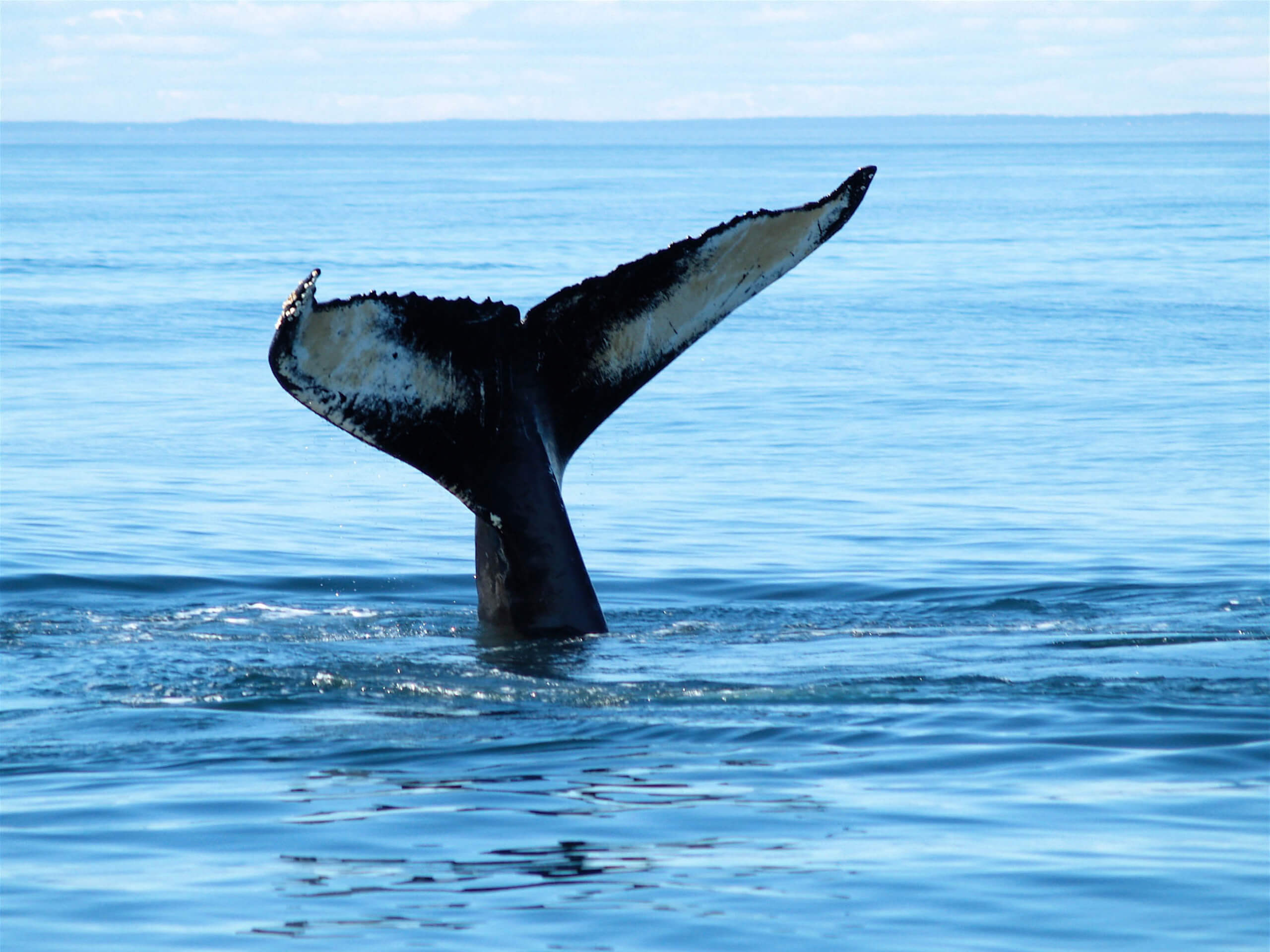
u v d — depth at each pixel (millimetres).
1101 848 22438
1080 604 41938
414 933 19750
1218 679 31859
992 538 55594
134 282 175250
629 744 27719
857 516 60438
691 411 93062
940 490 66812
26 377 105000
